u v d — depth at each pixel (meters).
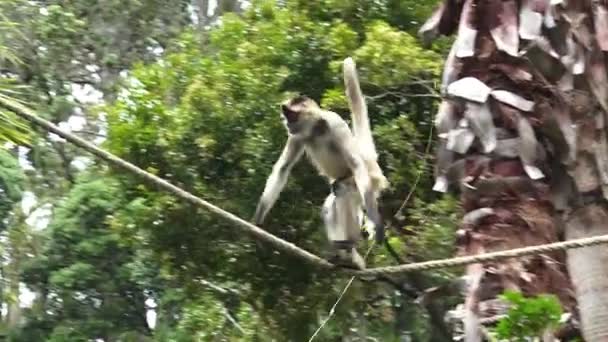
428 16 14.39
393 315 14.48
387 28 13.15
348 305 13.88
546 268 8.32
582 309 8.26
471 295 8.16
